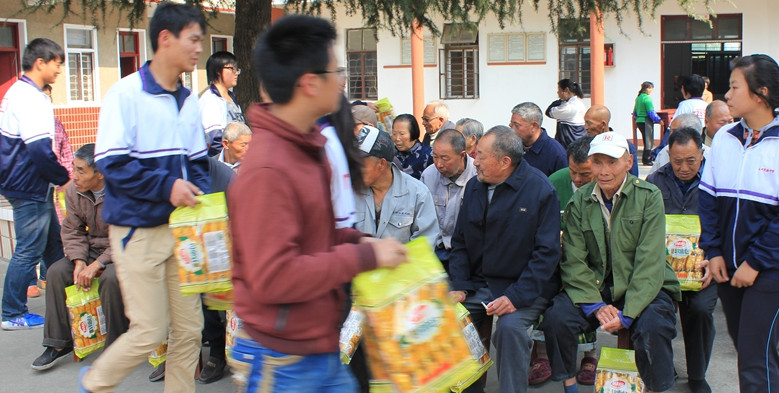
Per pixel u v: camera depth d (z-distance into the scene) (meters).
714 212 3.67
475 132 5.65
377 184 4.16
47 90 5.58
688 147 4.62
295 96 2.10
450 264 4.34
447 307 2.24
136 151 3.41
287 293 2.04
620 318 3.82
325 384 2.26
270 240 2.03
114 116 3.34
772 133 3.38
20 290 5.59
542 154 5.71
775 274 3.34
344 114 2.67
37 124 5.25
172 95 3.50
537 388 4.49
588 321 3.99
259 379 2.20
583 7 7.55
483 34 17.78
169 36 3.38
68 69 14.97
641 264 3.85
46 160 5.29
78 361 4.99
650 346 3.72
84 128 15.36
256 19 7.61
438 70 18.16
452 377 2.20
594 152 3.92
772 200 3.38
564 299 4.01
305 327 2.17
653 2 7.88
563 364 3.94
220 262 3.10
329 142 2.49
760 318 3.39
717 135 3.64
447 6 6.93
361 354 3.65
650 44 17.16
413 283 2.17
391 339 2.12
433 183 4.79
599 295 3.96
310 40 2.09
